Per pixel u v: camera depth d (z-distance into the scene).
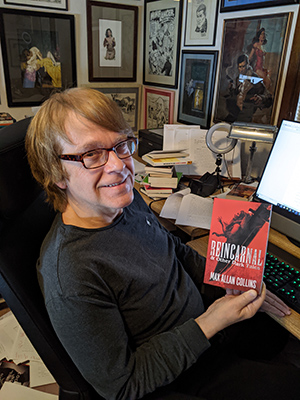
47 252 0.80
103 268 0.79
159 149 2.03
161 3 2.32
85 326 0.71
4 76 2.25
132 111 2.81
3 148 0.74
